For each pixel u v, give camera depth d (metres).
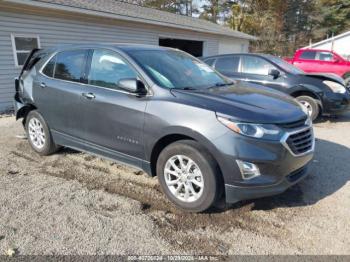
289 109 3.31
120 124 3.57
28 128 4.94
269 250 2.67
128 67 3.64
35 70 4.76
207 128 2.95
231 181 2.93
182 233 2.89
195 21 20.50
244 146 2.85
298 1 38.19
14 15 8.77
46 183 3.87
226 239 2.81
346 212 3.28
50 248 2.64
